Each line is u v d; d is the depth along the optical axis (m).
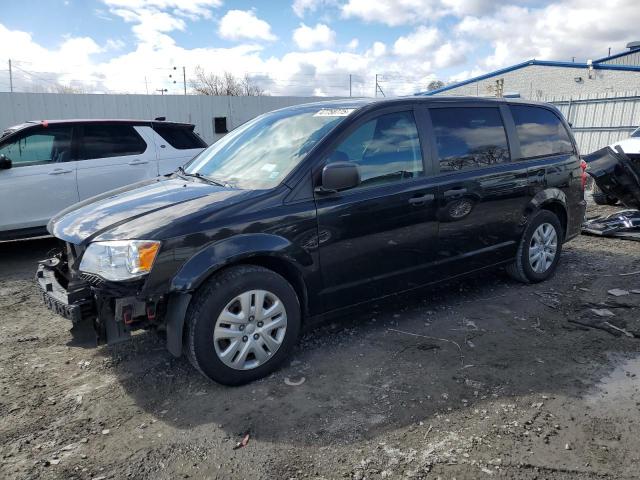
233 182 3.56
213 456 2.50
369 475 2.34
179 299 2.92
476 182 4.18
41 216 6.66
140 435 2.70
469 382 3.14
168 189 3.63
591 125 21.58
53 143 6.80
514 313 4.25
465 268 4.29
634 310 4.27
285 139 3.72
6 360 3.64
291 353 3.59
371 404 2.92
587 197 10.62
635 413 2.78
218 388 3.15
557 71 28.22
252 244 3.06
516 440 2.56
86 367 3.50
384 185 3.65
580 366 3.33
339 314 3.61
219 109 22.11
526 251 4.76
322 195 3.34
